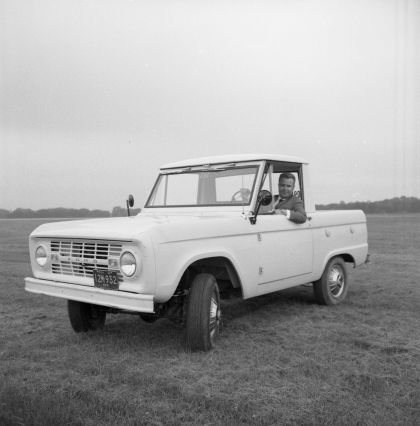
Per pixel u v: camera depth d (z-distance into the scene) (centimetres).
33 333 466
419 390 311
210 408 288
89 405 292
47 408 282
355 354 385
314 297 595
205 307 386
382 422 264
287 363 367
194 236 380
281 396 304
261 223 456
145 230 349
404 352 389
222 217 425
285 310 553
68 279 395
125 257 352
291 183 526
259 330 464
